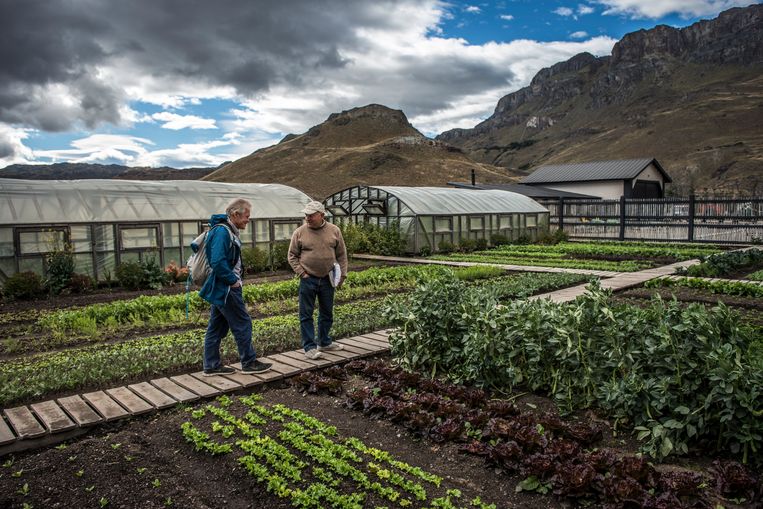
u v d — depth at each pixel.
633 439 4.95
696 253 22.98
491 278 16.30
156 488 4.20
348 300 13.18
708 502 3.76
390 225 26.67
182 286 17.03
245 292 13.34
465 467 4.51
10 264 15.92
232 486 4.23
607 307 5.50
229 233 6.51
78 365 7.22
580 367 5.66
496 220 30.31
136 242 18.55
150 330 10.37
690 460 4.52
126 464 4.61
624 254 23.86
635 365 5.06
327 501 3.96
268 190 23.50
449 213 27.28
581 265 19.69
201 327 10.61
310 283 7.43
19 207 16.33
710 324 4.76
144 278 16.56
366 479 4.20
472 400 5.77
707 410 4.53
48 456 4.77
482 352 6.22
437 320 6.76
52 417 5.37
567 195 45.56
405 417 5.37
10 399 6.01
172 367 7.30
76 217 17.20
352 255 25.11
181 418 5.58
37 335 10.33
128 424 5.46
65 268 15.91
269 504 3.96
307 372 6.84
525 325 5.93
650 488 3.93
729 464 4.09
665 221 30.66
